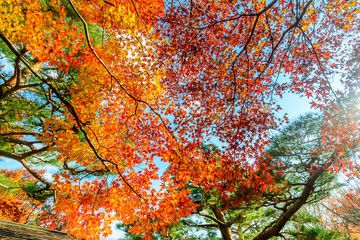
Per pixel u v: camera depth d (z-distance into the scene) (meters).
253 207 8.46
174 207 4.87
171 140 6.18
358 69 6.86
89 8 5.29
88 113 5.52
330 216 12.38
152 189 5.05
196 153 6.48
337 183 8.71
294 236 8.36
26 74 6.75
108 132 5.96
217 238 12.29
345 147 6.31
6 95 5.41
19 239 3.40
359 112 6.07
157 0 6.84
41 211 12.26
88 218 4.91
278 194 8.24
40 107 6.68
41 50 4.52
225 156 6.92
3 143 6.36
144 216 4.93
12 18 4.07
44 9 5.19
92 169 6.12
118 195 5.16
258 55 7.25
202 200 9.45
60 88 6.41
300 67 6.98
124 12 4.32
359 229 10.94
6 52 5.88
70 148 5.10
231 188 6.77
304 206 10.38
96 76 5.91
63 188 4.91
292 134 9.06
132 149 6.25
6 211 11.67
